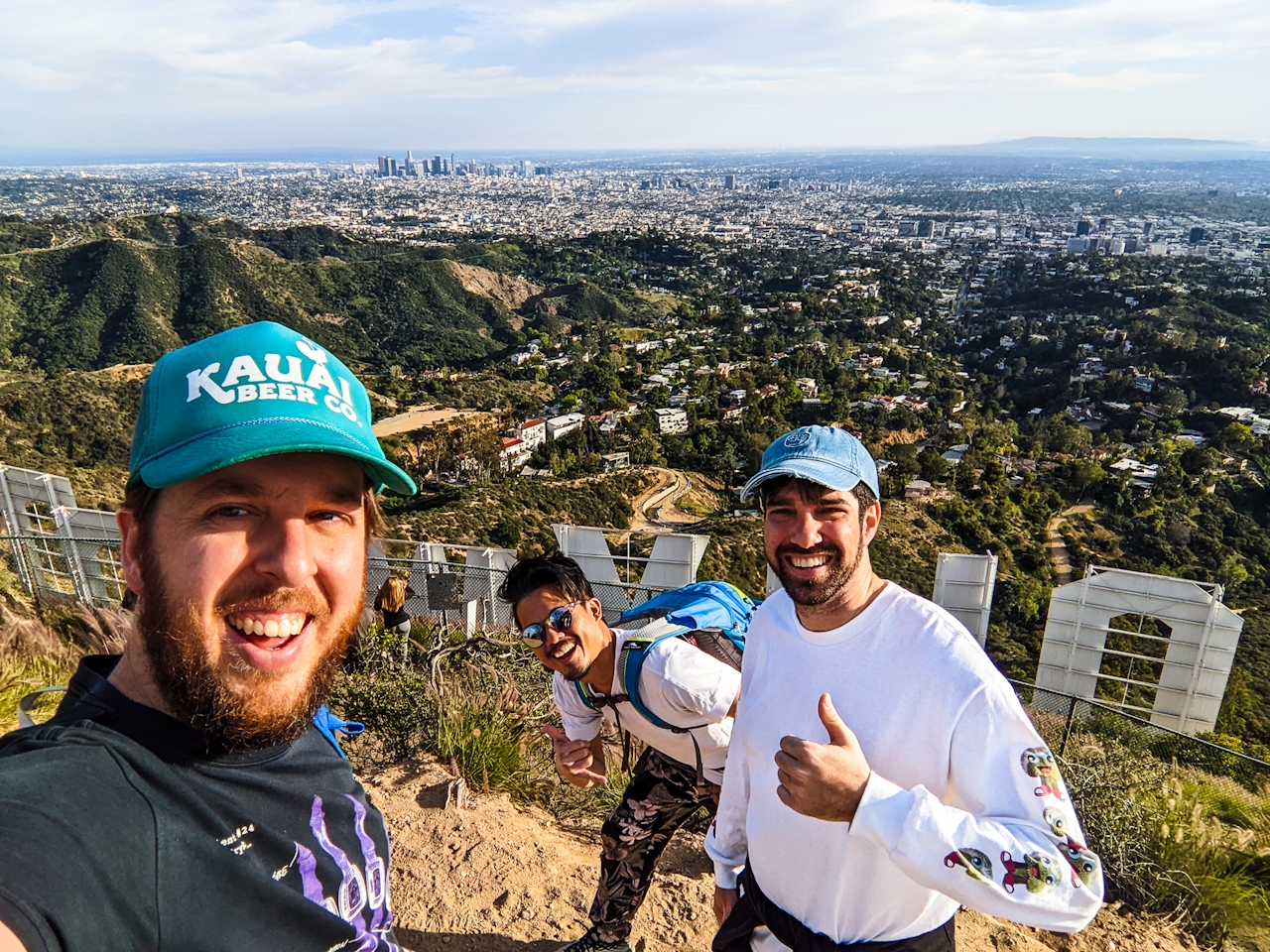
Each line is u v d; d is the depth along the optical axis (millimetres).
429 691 3916
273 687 818
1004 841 1196
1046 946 2750
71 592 8555
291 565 815
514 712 3924
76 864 653
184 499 811
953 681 1360
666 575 7859
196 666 779
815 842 1461
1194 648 8086
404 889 2592
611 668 2209
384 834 1058
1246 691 19203
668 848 3145
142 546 832
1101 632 8531
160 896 728
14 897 593
